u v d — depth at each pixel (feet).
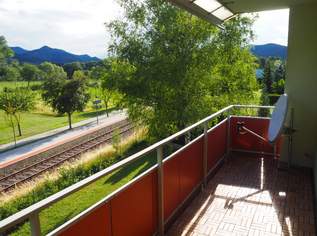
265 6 14.60
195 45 49.98
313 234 10.36
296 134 15.97
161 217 9.82
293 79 15.57
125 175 35.81
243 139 18.47
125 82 49.78
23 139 74.90
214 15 14.96
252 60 54.39
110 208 7.12
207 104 50.21
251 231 10.55
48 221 22.35
